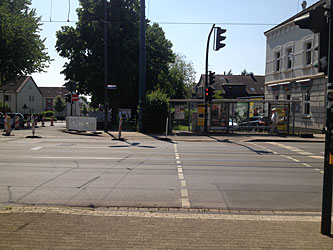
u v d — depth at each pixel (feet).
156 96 75.05
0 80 127.44
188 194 21.26
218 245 12.84
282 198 20.94
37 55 123.54
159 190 22.07
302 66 79.82
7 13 114.73
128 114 142.31
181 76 173.17
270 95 97.50
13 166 30.01
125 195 20.74
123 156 37.01
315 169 30.86
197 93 217.56
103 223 15.06
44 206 18.26
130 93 112.88
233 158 36.96
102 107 142.41
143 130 74.84
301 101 73.97
